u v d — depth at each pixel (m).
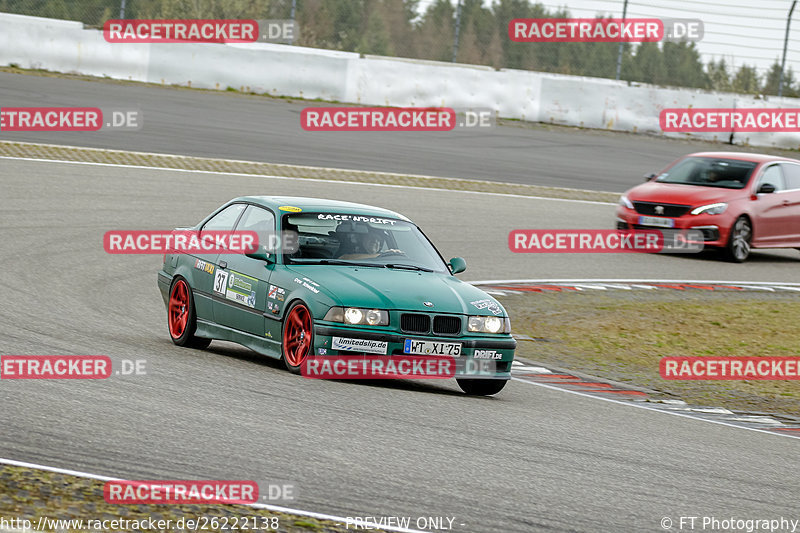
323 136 86.75
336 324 27.92
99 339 31.95
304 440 21.73
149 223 54.78
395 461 20.88
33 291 39.62
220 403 24.38
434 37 115.94
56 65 96.62
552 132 103.06
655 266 60.88
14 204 54.88
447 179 76.69
